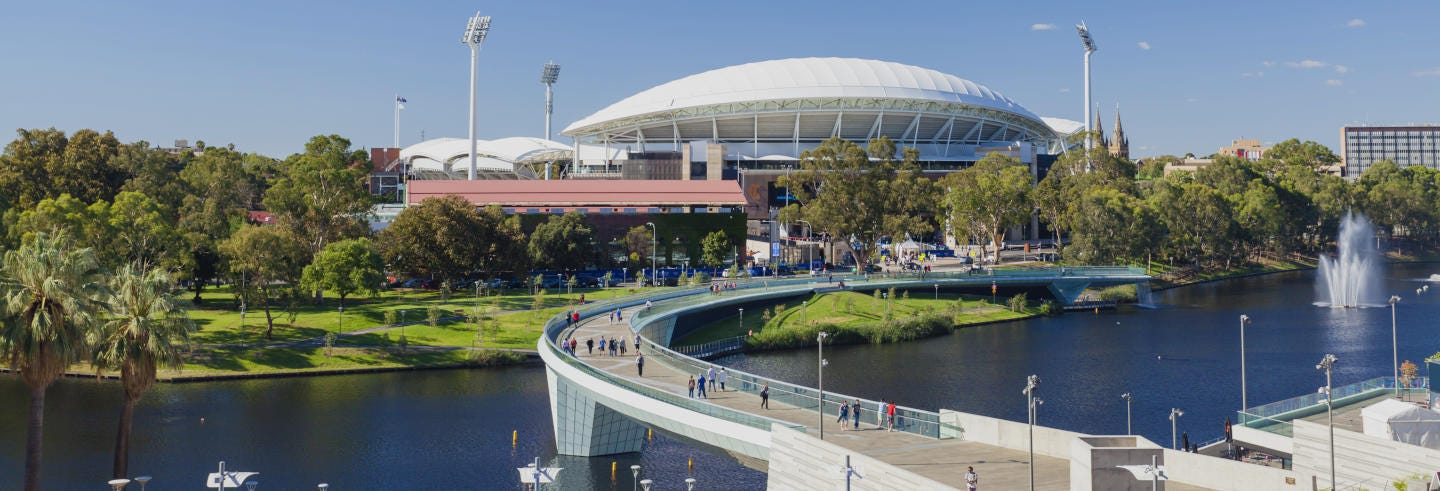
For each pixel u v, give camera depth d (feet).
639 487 238.27
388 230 519.60
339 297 499.51
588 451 264.72
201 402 320.91
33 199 552.41
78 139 584.40
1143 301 612.29
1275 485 151.02
